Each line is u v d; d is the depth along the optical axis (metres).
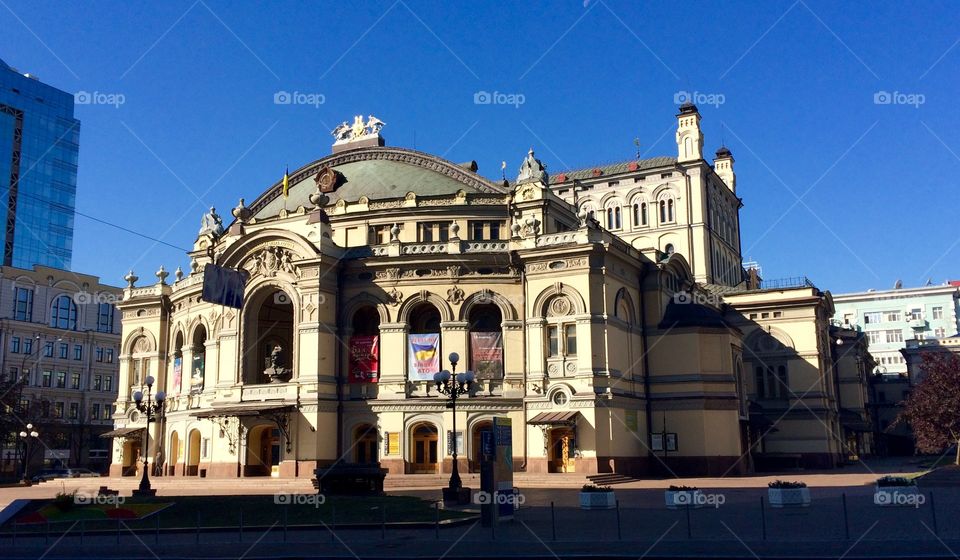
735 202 116.44
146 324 86.31
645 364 71.44
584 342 63.69
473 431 65.75
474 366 66.81
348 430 67.19
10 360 123.06
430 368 67.06
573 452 62.25
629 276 70.62
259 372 74.75
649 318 72.12
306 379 66.06
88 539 33.50
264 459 69.69
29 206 162.75
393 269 68.81
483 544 29.27
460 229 74.81
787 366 87.12
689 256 98.06
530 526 33.91
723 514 37.00
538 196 74.50
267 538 32.66
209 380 73.50
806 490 39.53
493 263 67.75
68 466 126.44
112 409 137.62
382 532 31.30
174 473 79.38
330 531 32.62
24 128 164.00
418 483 60.00
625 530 31.89
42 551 30.52
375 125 85.75
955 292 160.38
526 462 64.50
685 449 68.56
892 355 162.38
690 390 69.25
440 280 68.12
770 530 30.84
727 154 118.38
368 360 68.12
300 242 67.81
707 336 70.50
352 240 76.00
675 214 99.69
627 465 65.06
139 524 36.25
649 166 104.00
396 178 79.75
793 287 87.94
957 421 69.75
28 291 128.38
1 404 99.31
